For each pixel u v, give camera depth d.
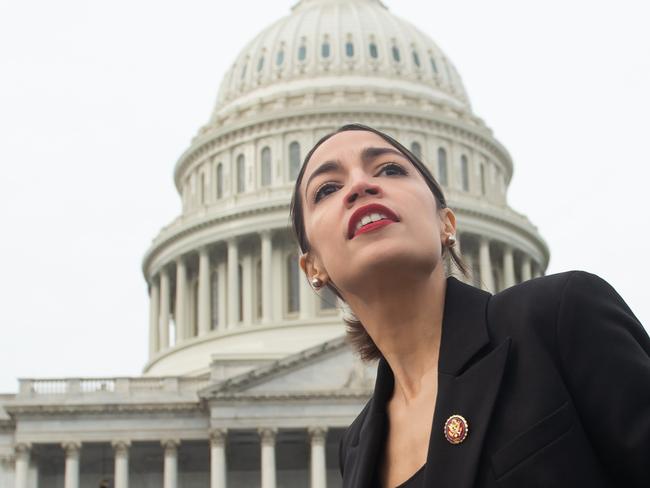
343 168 5.22
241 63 121.69
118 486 82.56
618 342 4.34
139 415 84.38
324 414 81.44
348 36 117.94
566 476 4.21
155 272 116.31
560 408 4.32
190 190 120.25
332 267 5.04
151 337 116.44
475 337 4.69
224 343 104.56
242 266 109.69
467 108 120.88
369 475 5.05
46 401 84.62
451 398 4.57
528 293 4.71
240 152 114.12
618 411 4.18
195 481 87.88
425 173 5.77
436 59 120.69
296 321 103.19
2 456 87.94
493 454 4.36
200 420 84.44
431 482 4.44
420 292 5.01
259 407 81.56
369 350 6.01
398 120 112.00
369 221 4.93
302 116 111.56
